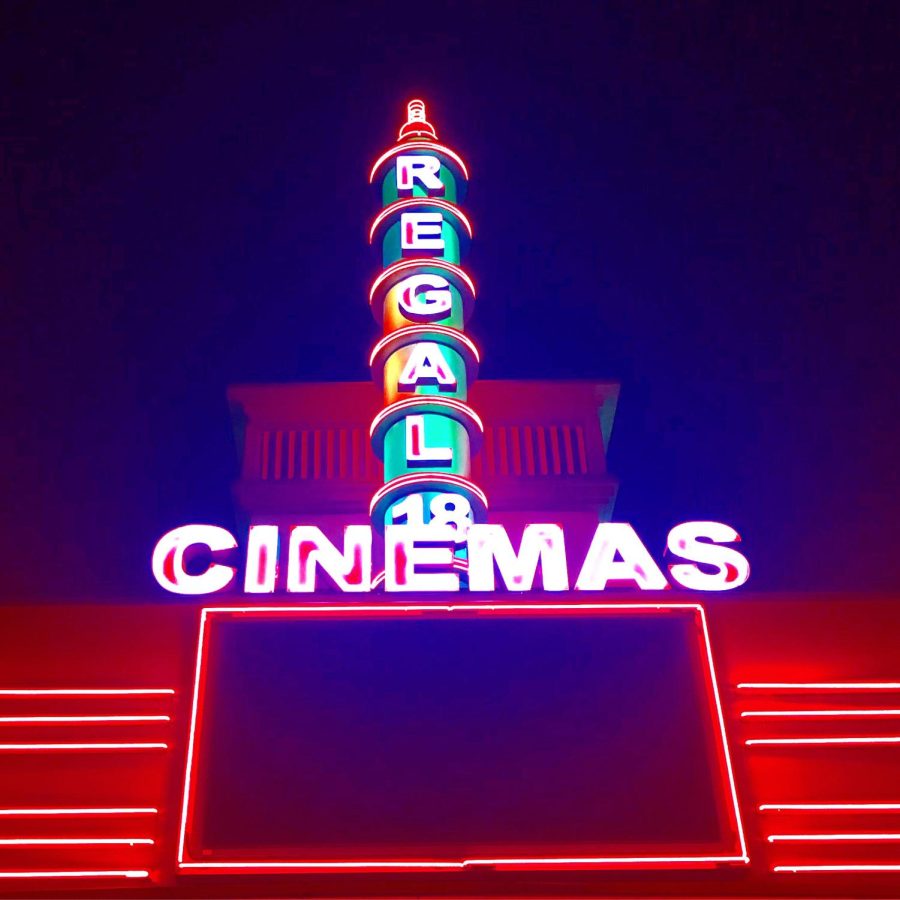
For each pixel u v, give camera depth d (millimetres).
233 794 14031
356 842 13633
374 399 25531
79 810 14039
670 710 15008
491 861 13461
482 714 14859
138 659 15609
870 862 13852
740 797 14195
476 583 16453
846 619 16203
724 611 16203
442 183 25688
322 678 15148
